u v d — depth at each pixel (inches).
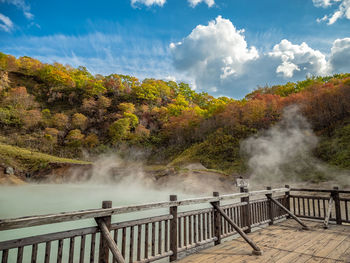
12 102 2359.7
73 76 3472.0
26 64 3484.3
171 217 127.3
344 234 178.4
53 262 180.4
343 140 973.2
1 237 242.7
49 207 522.9
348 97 1175.6
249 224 184.7
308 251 138.2
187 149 1648.6
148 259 111.0
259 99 1637.6
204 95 3705.7
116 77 3750.0
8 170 1162.6
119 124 2177.7
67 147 1980.8
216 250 142.3
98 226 95.3
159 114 2578.7
